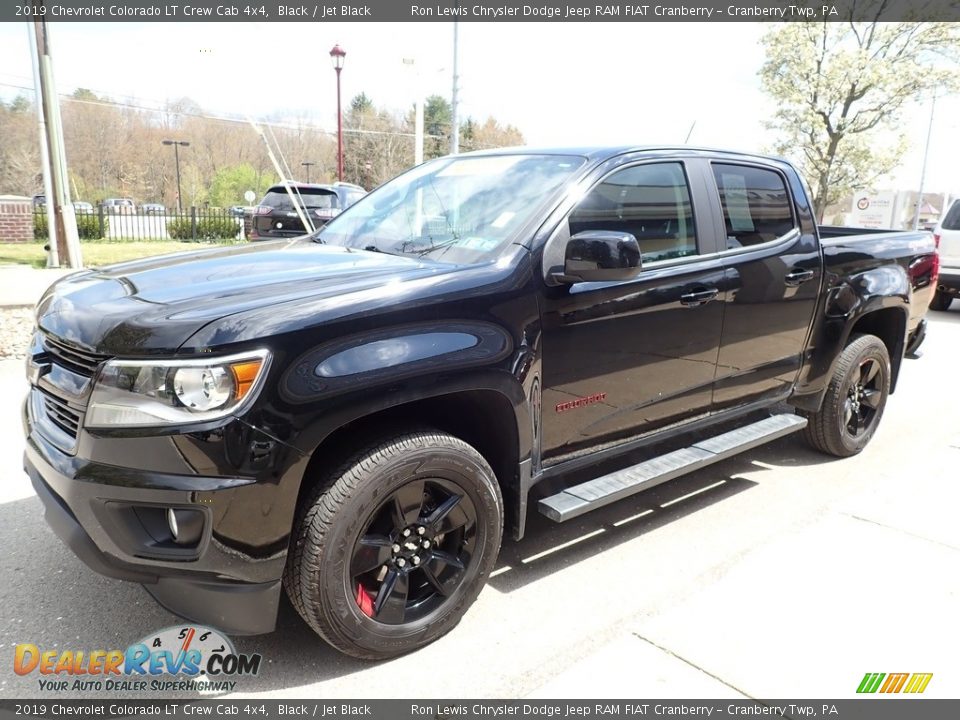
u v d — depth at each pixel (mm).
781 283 3971
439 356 2521
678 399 3586
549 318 2904
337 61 17438
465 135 51625
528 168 3377
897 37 19031
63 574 3121
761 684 2486
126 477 2201
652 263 3344
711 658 2627
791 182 4219
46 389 2508
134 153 58406
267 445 2207
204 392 2152
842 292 4391
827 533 3637
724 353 3744
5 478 4062
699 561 3355
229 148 60094
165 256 3320
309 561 2344
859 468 4590
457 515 2689
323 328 2309
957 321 10805
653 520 3799
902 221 29844
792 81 19875
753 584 3143
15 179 47750
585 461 3252
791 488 4242
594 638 2754
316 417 2273
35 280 10602
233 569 2258
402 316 2482
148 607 2908
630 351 3248
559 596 3057
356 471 2387
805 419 4285
